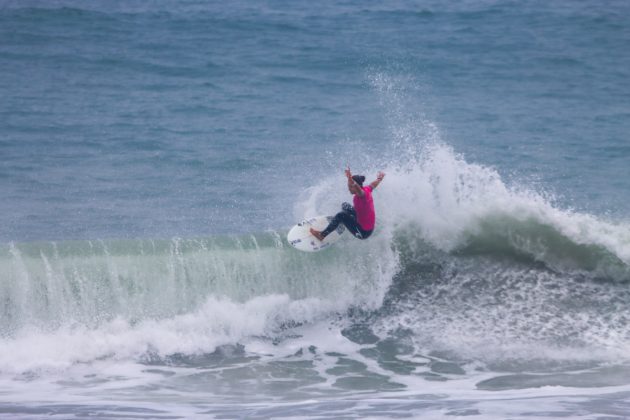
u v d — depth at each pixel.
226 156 73.25
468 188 49.88
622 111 93.50
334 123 86.25
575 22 148.88
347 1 169.00
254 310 42.59
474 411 29.41
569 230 47.78
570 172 70.81
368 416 29.06
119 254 42.03
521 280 46.09
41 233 53.69
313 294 44.19
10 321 39.59
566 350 40.09
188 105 92.25
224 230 55.69
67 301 40.28
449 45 129.75
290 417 29.38
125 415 29.86
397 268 45.91
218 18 144.75
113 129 80.75
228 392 35.25
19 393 34.06
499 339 41.41
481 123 87.50
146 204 60.38
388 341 41.69
